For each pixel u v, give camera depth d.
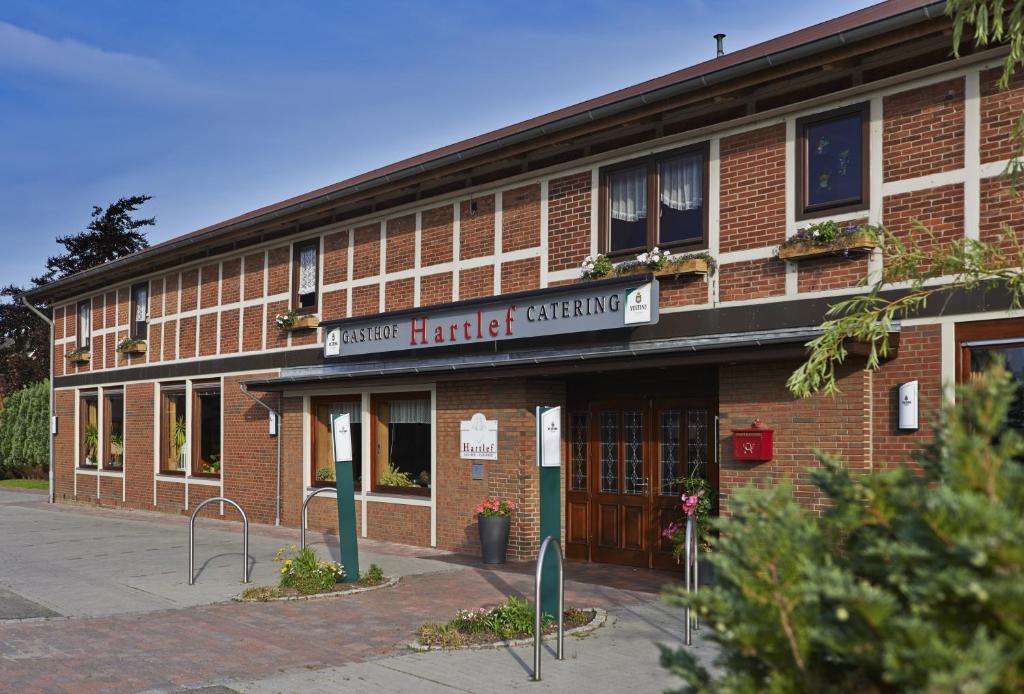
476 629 8.43
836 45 9.37
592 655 7.64
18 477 36.88
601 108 11.37
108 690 6.96
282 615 9.55
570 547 13.04
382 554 13.73
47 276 45.06
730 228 10.77
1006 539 2.69
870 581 3.26
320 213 16.39
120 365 23.17
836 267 9.84
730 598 3.34
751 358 9.80
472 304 13.43
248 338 18.62
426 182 14.34
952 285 7.30
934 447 3.42
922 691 2.64
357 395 16.02
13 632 8.93
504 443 13.18
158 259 21.02
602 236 12.14
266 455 18.03
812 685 3.16
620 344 11.64
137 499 22.25
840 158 9.95
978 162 8.93
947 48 9.13
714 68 11.46
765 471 10.08
